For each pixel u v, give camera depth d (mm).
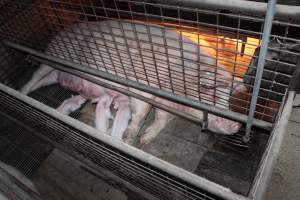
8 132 2768
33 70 3186
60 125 1851
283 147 2213
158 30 2406
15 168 2363
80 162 2250
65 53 2658
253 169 2115
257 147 2193
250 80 1754
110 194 2229
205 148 2316
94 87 2619
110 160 1795
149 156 1359
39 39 2654
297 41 1305
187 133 2434
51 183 2400
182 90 2189
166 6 1436
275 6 1087
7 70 3090
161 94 2076
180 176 1277
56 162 2498
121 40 2449
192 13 2088
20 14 2564
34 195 1512
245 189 2043
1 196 1342
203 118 2051
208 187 1219
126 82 2197
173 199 1710
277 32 1699
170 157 2354
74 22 2523
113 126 2434
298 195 2000
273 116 1703
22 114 2406
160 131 2504
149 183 1707
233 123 2041
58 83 3078
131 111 2506
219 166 2197
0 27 2809
